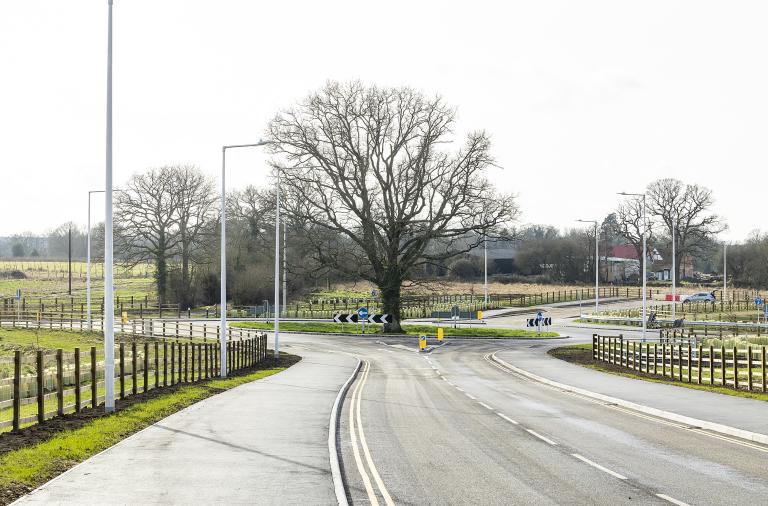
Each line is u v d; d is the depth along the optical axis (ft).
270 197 219.00
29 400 51.29
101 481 36.60
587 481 38.37
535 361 134.62
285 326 219.20
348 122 193.47
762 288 363.76
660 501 34.14
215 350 103.81
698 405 70.44
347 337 198.29
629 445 49.78
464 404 74.95
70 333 180.75
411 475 39.81
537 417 64.69
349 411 68.44
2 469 37.37
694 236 374.02
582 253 430.20
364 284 370.94
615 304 322.34
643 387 90.02
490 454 46.21
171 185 276.00
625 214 384.27
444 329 213.87
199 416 60.80
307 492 34.78
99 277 385.70
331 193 197.36
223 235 102.37
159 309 256.11
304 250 210.59
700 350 94.63
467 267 432.25
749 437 52.44
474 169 195.00
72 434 48.32
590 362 132.87
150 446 46.47
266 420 58.65
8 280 356.18
